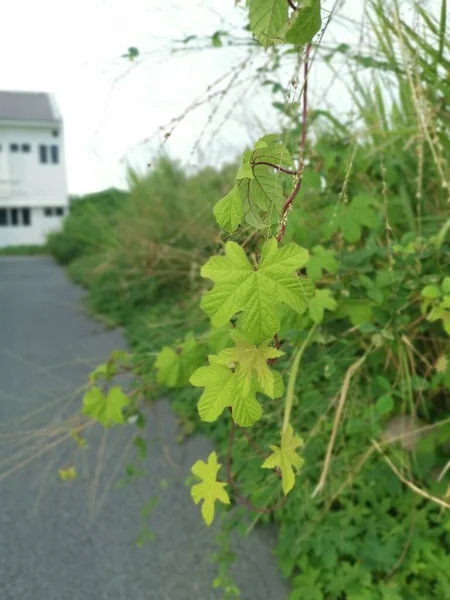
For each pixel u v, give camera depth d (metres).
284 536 1.98
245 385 0.86
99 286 6.50
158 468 2.69
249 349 0.87
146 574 2.00
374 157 2.36
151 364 2.44
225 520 2.17
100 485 2.57
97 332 5.27
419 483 1.92
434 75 2.06
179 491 2.49
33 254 20.27
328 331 2.02
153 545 2.15
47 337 5.21
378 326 1.92
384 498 1.99
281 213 0.96
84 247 10.92
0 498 2.49
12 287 9.14
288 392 1.71
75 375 3.94
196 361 1.93
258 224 0.94
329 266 1.88
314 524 1.89
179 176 5.93
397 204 2.26
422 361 2.09
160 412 3.28
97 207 9.19
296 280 0.81
